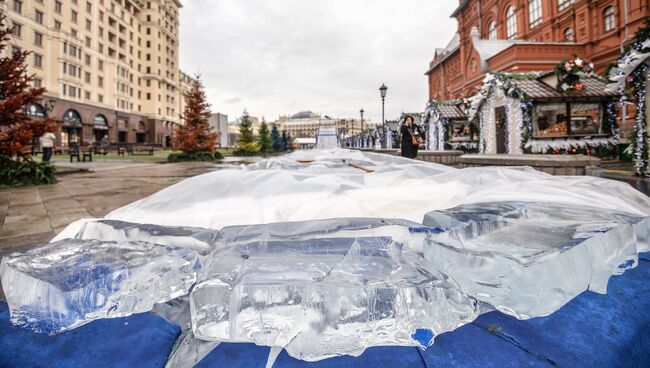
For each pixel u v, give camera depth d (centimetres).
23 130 817
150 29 5991
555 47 1925
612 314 118
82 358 99
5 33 859
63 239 144
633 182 581
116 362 97
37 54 3631
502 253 113
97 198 561
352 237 130
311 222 140
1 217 409
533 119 1109
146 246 128
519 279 106
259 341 96
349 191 177
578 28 2114
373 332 96
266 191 176
